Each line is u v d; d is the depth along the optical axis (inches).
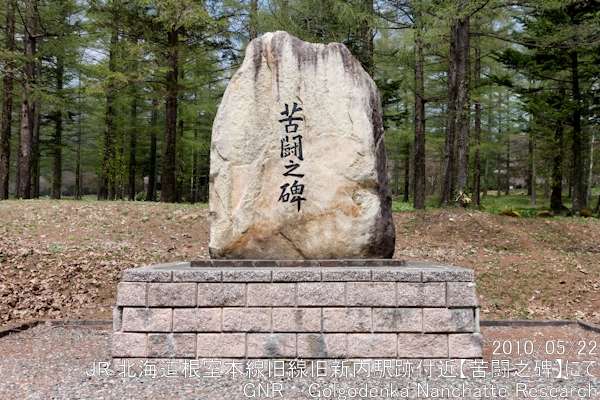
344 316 206.7
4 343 259.6
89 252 431.5
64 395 175.3
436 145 1034.7
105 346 253.8
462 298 207.3
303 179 245.6
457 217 575.2
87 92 613.0
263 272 208.2
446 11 535.8
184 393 178.4
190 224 537.6
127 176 1047.0
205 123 1019.9
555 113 722.2
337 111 247.6
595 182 1551.4
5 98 735.1
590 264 436.1
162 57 658.8
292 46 255.3
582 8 674.8
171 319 207.5
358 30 671.1
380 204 245.0
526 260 449.7
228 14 653.9
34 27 710.5
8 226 486.3
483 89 816.3
